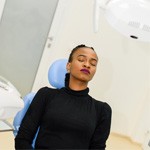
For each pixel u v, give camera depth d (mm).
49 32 3133
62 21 3141
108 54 3289
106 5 1176
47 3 3061
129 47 3289
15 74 3143
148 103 3326
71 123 1250
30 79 3215
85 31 3215
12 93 1324
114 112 3422
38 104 1318
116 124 3438
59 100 1315
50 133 1247
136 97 3398
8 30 3006
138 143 3354
